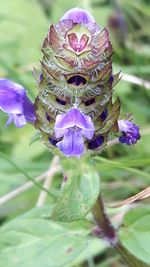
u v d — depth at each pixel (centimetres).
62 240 17
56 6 28
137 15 27
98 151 15
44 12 28
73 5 28
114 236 17
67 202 14
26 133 24
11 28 27
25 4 28
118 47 26
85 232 17
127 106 24
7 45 26
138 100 24
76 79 14
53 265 17
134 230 17
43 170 22
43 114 15
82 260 20
